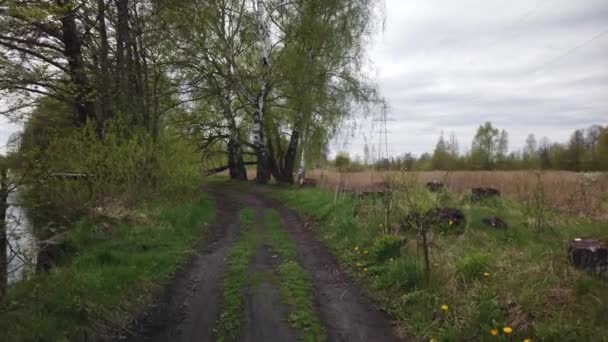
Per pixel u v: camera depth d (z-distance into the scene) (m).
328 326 4.59
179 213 9.70
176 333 4.32
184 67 16.66
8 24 8.68
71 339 3.96
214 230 9.87
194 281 5.92
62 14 9.49
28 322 3.93
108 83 11.32
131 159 9.42
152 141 10.66
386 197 8.84
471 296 4.64
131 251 6.73
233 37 19.56
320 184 17.05
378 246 6.71
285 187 19.44
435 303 4.73
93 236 7.00
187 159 12.38
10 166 4.62
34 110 10.73
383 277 5.86
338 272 6.57
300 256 7.56
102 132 9.78
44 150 5.60
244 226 10.38
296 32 19.06
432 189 11.50
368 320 4.78
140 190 9.90
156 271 6.03
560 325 3.78
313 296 5.47
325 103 19.19
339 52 19.09
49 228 6.18
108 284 5.05
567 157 41.06
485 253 5.63
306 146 20.59
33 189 5.33
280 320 4.62
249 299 5.20
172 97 17.84
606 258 4.65
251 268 6.49
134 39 12.23
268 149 23.64
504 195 11.67
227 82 19.80
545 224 7.61
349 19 19.06
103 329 4.26
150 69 13.98
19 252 4.73
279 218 11.90
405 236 7.24
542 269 4.84
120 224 7.87
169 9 12.78
